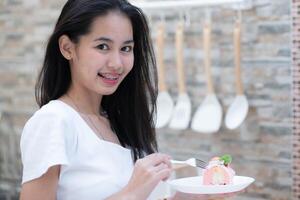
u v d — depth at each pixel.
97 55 1.08
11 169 2.87
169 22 2.17
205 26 1.97
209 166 1.23
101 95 1.24
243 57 1.98
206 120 2.06
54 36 1.13
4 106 2.86
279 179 1.95
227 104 2.05
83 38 1.09
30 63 2.70
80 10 1.07
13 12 2.72
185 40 2.14
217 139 2.10
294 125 1.87
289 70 1.87
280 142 1.93
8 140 2.86
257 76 1.96
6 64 2.81
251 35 1.95
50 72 1.18
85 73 1.10
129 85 1.29
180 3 2.03
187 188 1.15
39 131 1.04
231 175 1.22
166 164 1.07
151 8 2.13
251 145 2.01
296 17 1.82
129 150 1.20
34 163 1.02
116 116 1.30
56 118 1.05
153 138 1.34
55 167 1.02
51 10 2.57
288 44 1.86
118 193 1.03
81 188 1.08
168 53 2.19
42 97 1.20
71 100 1.18
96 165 1.10
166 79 2.21
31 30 2.66
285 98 1.90
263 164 1.98
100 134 1.19
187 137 2.19
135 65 1.27
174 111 2.16
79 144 1.09
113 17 1.09
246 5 1.92
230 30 2.00
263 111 1.96
